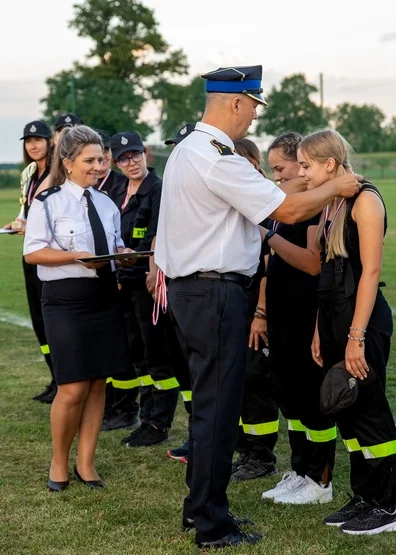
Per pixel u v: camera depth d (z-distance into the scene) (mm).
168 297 3797
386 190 36219
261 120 80562
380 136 92312
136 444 5277
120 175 5945
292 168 4254
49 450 5148
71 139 4488
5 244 20953
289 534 3824
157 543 3756
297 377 4133
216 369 3646
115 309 4590
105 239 4539
